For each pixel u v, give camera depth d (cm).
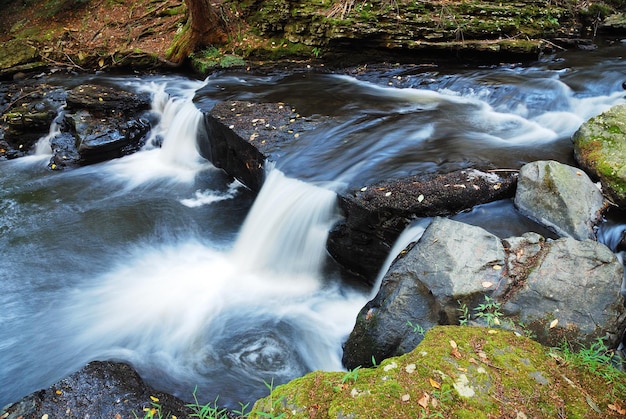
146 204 738
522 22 984
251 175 702
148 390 409
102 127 868
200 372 452
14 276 588
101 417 375
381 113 742
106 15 1314
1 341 492
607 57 928
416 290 393
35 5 1385
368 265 532
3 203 745
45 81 1080
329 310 521
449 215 491
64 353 477
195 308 533
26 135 931
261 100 813
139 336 497
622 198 484
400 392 273
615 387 294
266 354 473
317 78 935
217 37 1102
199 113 796
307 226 564
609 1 1134
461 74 878
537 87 783
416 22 948
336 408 266
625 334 372
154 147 915
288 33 1064
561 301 359
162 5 1275
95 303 543
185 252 634
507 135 661
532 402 276
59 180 812
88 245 646
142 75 1097
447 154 591
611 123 554
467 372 288
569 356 317
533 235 409
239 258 615
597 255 378
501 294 369
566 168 490
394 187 521
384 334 395
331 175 578
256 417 280
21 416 374
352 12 987
